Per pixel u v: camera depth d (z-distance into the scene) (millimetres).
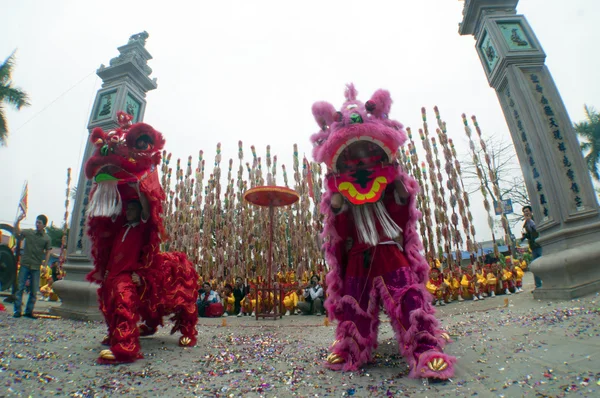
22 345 4172
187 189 13500
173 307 4371
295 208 12578
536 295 6145
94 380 2887
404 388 2541
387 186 3547
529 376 2441
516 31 7219
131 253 4055
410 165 11289
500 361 2865
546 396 2092
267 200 9297
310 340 4805
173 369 3264
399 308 3047
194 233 12758
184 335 4477
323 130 3697
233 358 3723
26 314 6855
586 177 6172
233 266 12148
